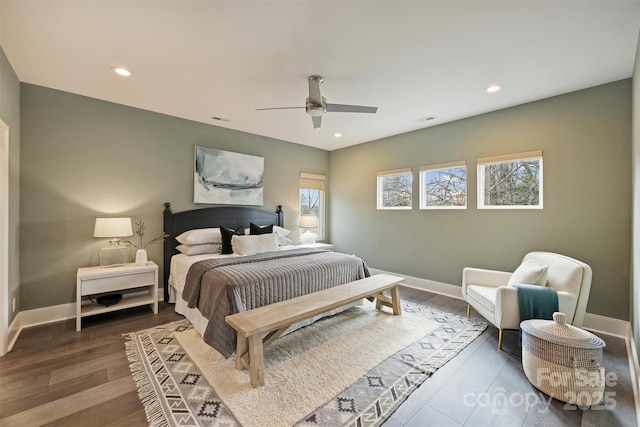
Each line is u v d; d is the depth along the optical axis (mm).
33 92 2820
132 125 3434
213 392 1788
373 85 2779
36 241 2844
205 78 2645
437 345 2434
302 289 2701
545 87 2816
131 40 2049
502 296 2346
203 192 4020
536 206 3219
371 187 5004
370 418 1581
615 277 2672
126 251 3193
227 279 2348
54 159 2943
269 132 4504
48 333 2631
